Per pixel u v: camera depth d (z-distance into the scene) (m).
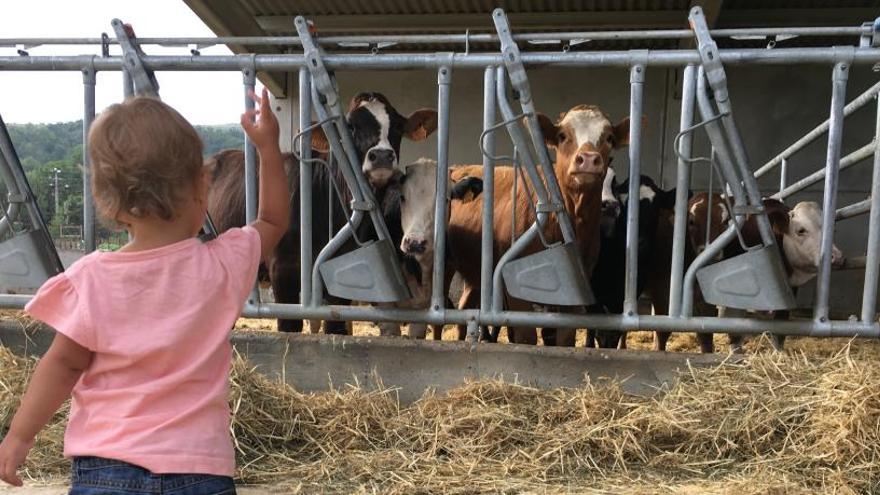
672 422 2.66
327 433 2.76
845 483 2.29
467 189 4.21
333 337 3.41
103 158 1.29
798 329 3.22
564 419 2.82
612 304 4.90
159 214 1.33
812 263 4.93
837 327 3.20
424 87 9.59
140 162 1.28
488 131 3.31
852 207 4.32
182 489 1.30
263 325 6.76
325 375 3.39
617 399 2.95
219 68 3.41
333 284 3.48
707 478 2.45
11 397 2.86
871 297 3.19
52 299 1.36
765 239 3.15
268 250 1.69
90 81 3.49
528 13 8.38
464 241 4.94
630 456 2.60
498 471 2.48
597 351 3.22
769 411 2.67
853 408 2.51
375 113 4.16
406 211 4.25
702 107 3.15
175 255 1.39
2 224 3.65
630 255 3.32
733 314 4.85
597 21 8.30
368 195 3.40
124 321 1.34
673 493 2.31
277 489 2.37
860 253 9.01
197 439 1.35
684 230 3.28
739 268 3.20
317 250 4.29
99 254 1.41
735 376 2.97
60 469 2.47
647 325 3.32
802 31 3.08
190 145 1.36
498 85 3.27
